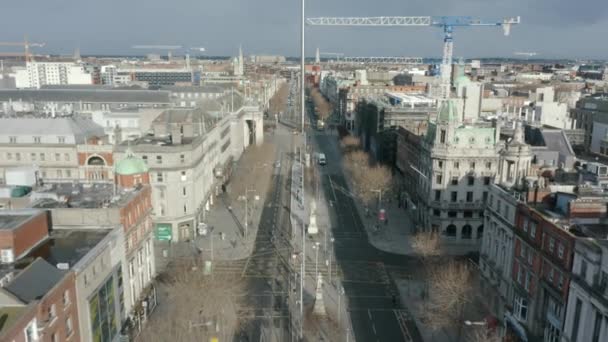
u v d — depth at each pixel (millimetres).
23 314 49250
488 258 93125
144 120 157875
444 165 119000
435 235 110500
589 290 58844
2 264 62562
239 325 81250
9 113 144000
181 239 120312
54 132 128750
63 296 58031
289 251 113562
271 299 90500
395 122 187000
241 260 108125
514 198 82000
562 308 66000
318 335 78938
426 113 187375
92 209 75375
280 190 164875
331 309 87750
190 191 119938
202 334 77938
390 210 146875
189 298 88000
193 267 101125
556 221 70500
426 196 125562
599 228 69750
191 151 118500
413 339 79375
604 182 88062
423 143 129500
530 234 75375
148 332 78062
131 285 82062
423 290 95688
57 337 56281
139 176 94125
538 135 132375
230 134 192250
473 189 120000
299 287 95438
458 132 119062
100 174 128625
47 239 71750
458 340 78312
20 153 128375
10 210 71375
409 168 146625
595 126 174625
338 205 150125
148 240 91625
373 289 96000
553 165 113000
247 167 195750
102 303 68562
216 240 119750
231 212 141750
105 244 69750
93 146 127250
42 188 89500
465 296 88375
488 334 79562
